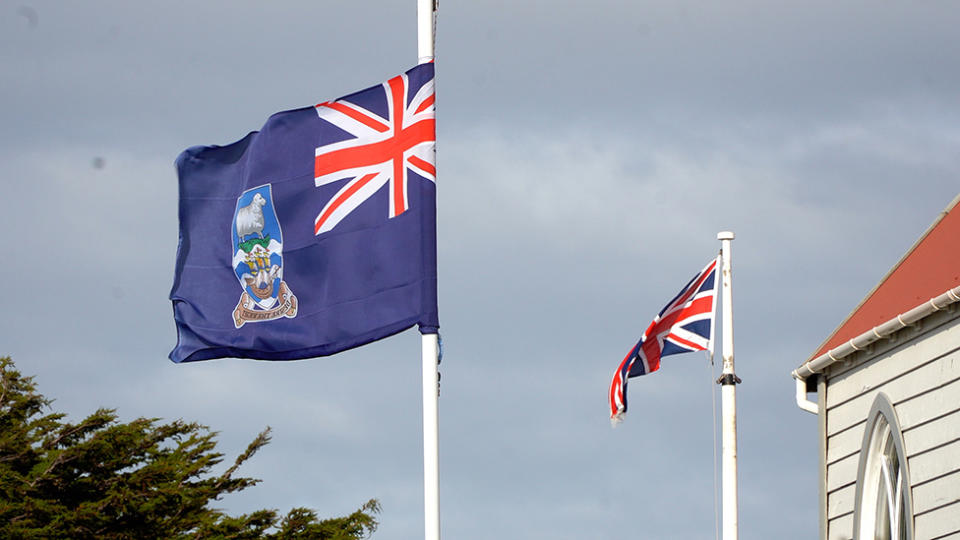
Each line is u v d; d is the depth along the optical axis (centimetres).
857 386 3556
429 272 2877
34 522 4809
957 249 3300
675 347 3753
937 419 3209
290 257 2939
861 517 3469
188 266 2970
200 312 2958
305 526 5762
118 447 5119
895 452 3434
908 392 3322
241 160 2998
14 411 5250
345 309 2900
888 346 3422
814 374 3725
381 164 2928
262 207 2959
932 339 3259
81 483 5053
